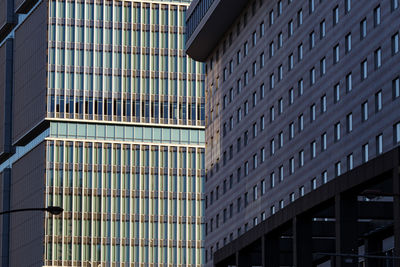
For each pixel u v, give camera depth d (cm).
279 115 13475
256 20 14550
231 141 15662
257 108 14425
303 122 12600
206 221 17075
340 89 11506
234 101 15550
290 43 13138
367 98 10812
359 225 11762
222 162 16138
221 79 16325
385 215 10850
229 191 15725
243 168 15012
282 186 13262
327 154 11794
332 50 11762
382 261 11800
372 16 10762
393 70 10244
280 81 13475
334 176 11569
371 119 10706
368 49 10831
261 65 14312
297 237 11419
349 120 11275
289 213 11644
